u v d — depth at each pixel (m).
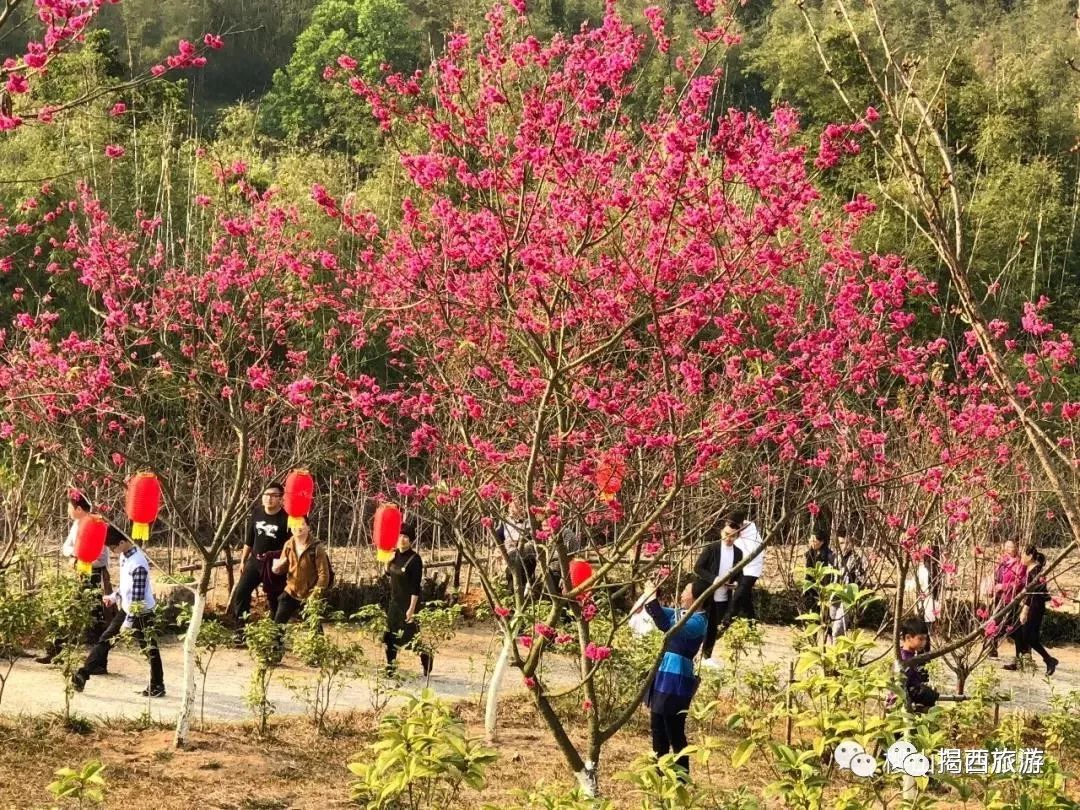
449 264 8.21
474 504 8.94
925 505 10.89
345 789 8.67
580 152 7.34
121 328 11.27
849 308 8.62
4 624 9.62
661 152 7.72
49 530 13.71
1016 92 30.34
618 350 8.91
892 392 12.70
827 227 9.79
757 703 10.17
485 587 8.10
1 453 14.14
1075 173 31.02
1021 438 12.04
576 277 7.50
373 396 9.48
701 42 7.92
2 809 7.65
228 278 11.30
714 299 7.21
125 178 20.89
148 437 14.42
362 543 16.03
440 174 7.34
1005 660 14.62
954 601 12.72
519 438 9.34
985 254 26.14
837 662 6.02
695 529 8.38
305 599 12.12
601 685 11.02
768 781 9.30
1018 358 12.52
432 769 5.20
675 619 8.56
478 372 8.75
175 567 15.41
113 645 10.96
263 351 11.73
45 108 6.62
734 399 8.24
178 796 8.23
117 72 25.12
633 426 7.61
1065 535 15.02
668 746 8.61
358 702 11.21
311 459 12.10
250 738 9.77
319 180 23.70
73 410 11.58
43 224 19.67
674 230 7.94
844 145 6.86
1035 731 10.91
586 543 11.66
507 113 7.82
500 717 10.92
